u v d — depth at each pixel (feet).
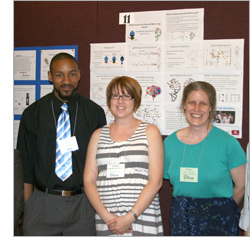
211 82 7.35
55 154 6.02
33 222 5.86
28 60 8.54
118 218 4.84
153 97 7.68
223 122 7.33
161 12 7.60
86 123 6.36
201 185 5.10
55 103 6.40
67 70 6.07
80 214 5.98
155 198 5.43
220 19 7.32
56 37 8.35
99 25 8.04
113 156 5.22
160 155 5.24
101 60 8.01
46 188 5.95
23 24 8.59
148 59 7.70
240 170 5.23
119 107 5.41
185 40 7.46
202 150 5.29
